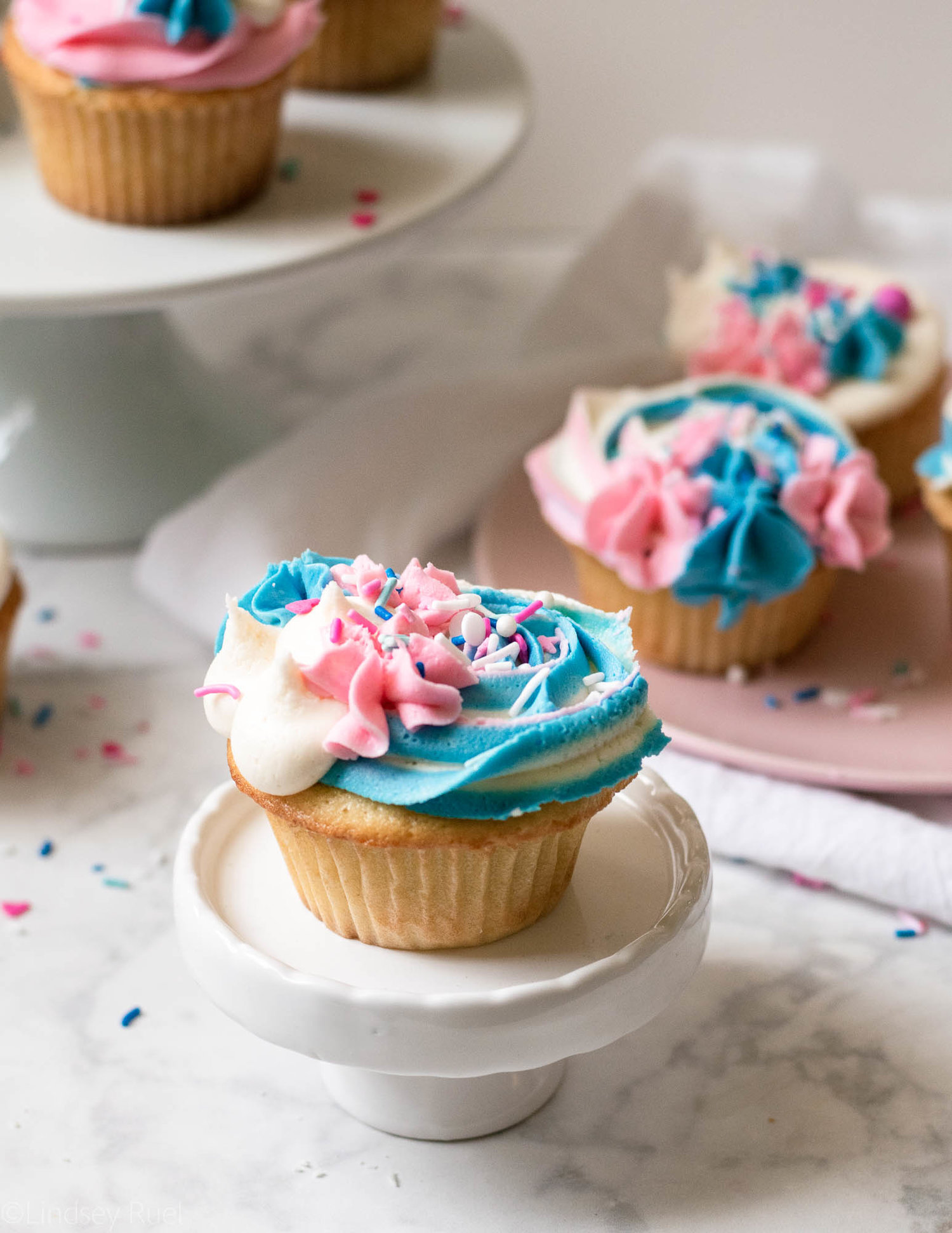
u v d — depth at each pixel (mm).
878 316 687
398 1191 499
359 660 476
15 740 620
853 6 909
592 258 830
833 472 618
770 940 559
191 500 710
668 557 604
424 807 468
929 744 599
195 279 602
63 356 698
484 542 671
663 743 486
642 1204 496
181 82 609
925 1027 536
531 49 919
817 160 847
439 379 728
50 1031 532
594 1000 472
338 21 682
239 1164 504
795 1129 512
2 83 718
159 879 575
